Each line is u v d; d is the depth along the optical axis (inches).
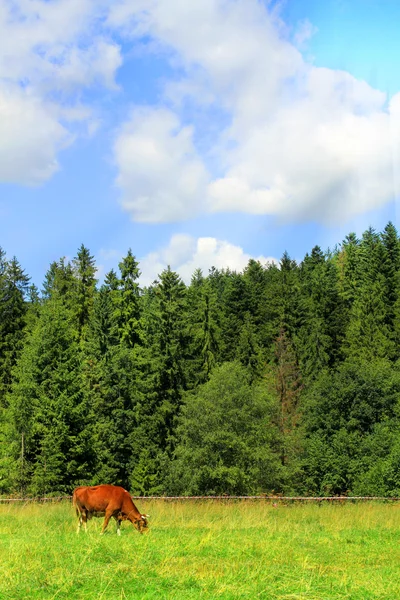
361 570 340.8
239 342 2325.3
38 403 1289.4
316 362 2269.9
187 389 1926.7
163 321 1958.7
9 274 2207.2
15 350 1963.6
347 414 1654.8
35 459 1333.7
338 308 2504.9
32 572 291.9
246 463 1298.0
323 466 1530.5
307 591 278.4
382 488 1323.8
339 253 3836.1
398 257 2982.3
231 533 469.1
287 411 1893.5
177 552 360.5
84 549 352.8
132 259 2094.0
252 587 279.0
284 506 705.0
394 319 2370.8
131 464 1679.4
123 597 259.1
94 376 1658.5
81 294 2244.1
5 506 674.2
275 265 3464.6
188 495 1259.8
